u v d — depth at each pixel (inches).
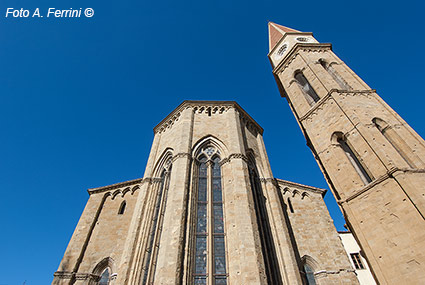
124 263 715.4
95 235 946.7
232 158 856.9
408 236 589.9
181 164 831.7
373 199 689.0
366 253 665.6
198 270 631.2
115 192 1098.7
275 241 794.8
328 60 1192.8
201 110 1097.4
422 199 585.9
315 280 924.0
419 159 693.3
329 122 923.4
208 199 784.9
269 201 915.4
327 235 1060.5
